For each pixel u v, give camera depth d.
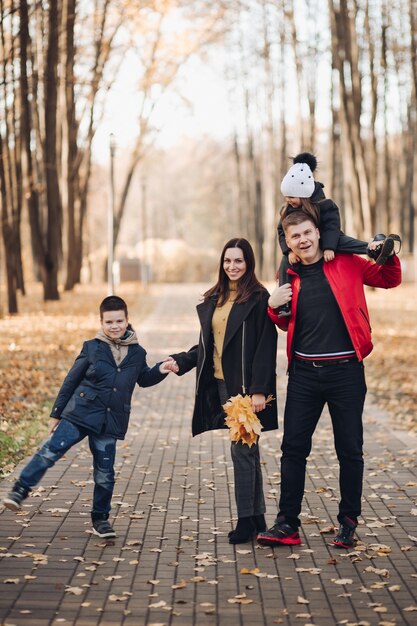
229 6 33.22
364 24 32.72
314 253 5.56
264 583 4.86
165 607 4.47
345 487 5.57
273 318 5.65
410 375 14.66
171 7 30.86
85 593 4.66
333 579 4.90
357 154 32.88
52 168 28.53
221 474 7.63
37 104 32.84
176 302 37.84
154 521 6.10
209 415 5.90
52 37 24.55
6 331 19.81
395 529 5.92
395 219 61.22
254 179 56.59
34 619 4.28
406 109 49.12
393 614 4.41
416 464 7.99
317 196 5.87
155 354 17.80
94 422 5.58
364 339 5.54
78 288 40.03
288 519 5.61
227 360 5.73
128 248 74.06
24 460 7.91
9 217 25.84
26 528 5.85
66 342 18.05
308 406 5.63
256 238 57.31
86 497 6.70
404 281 44.72
